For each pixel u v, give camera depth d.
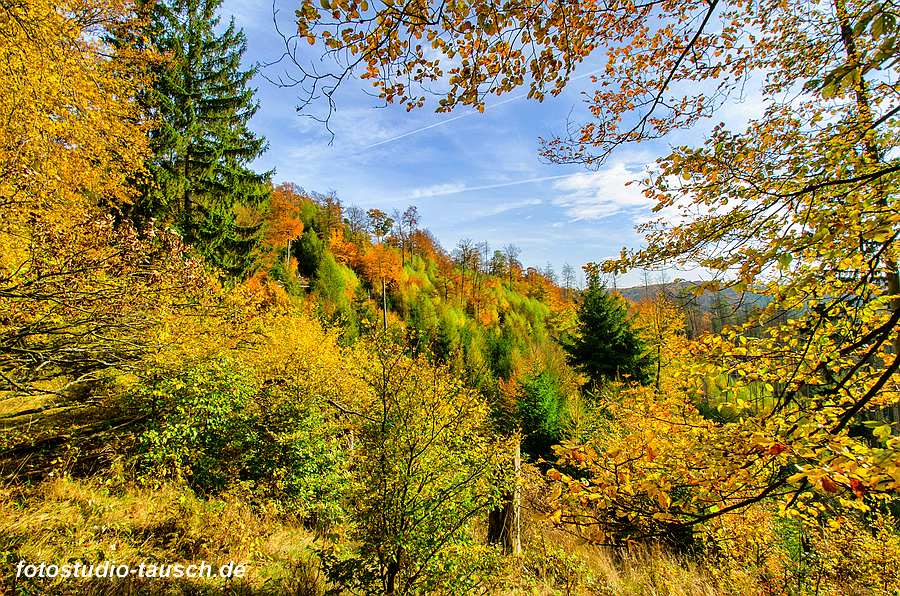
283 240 35.00
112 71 9.41
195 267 5.57
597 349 21.17
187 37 16.11
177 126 15.52
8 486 5.96
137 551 5.21
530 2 2.36
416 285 53.03
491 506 5.59
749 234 3.30
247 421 9.24
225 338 9.70
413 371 5.52
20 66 6.44
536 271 86.25
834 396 3.25
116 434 7.92
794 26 3.85
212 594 4.80
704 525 6.77
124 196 10.12
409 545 4.63
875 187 2.84
